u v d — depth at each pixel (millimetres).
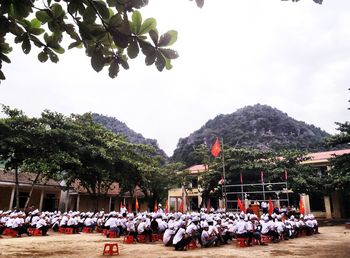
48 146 19359
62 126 21172
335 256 10039
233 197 29078
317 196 30203
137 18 2084
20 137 18234
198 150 29953
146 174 25531
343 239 15461
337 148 53062
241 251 11133
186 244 11180
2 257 9047
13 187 24859
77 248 11234
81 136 21094
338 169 23391
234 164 26438
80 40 2391
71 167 21547
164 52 2213
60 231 18094
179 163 30250
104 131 24984
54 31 2369
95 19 2148
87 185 24703
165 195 31453
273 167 26078
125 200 34594
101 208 31922
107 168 22125
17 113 19531
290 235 15414
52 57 2533
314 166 29328
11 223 15000
